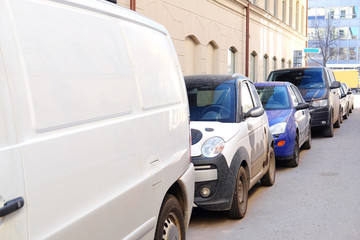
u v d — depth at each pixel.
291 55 33.28
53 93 2.12
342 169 8.80
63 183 2.11
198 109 6.04
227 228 5.28
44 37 2.13
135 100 2.99
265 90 9.76
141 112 3.06
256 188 7.32
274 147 8.34
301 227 5.28
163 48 3.82
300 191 7.05
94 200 2.37
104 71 2.62
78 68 2.36
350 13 70.69
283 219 5.60
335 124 16.45
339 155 10.48
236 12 19.86
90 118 2.40
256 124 6.47
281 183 7.67
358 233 5.04
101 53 2.64
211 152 5.13
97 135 2.44
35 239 1.91
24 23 2.01
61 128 2.14
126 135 2.78
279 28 28.78
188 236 5.04
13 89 1.88
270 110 9.25
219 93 6.20
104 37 2.72
